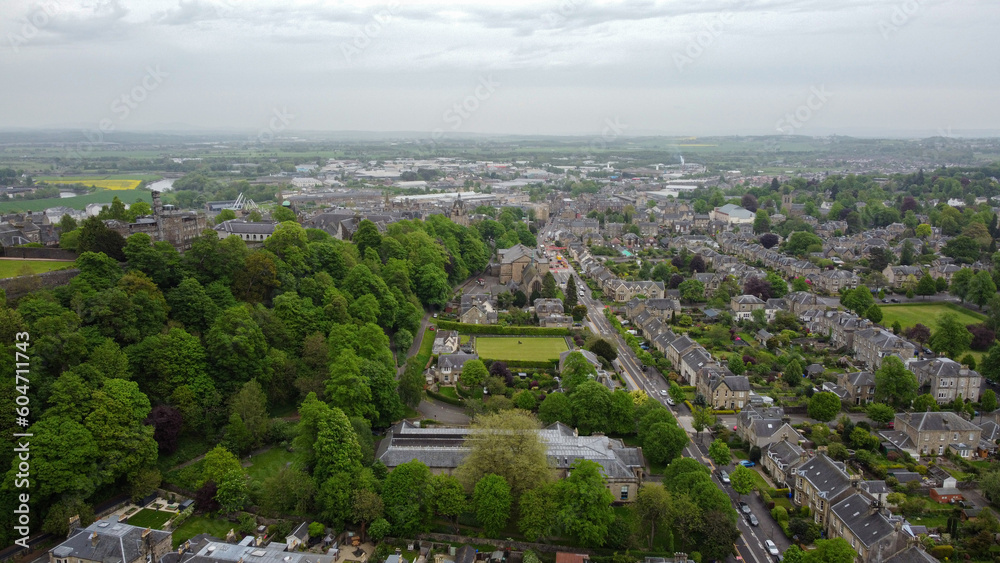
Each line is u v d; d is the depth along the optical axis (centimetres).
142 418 18862
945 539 17750
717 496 17438
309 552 16288
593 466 17575
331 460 18200
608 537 17138
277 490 17550
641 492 17525
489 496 17200
